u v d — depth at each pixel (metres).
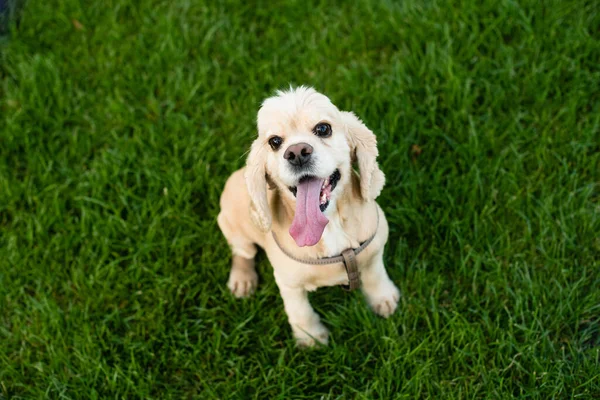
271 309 1.35
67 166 1.53
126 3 1.72
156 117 1.58
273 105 1.09
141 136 1.54
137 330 1.35
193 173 1.49
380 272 1.29
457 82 1.50
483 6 1.60
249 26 1.69
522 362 1.24
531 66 1.53
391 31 1.62
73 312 1.36
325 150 1.07
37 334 1.35
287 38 1.66
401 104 1.50
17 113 1.57
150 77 1.62
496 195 1.41
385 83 1.55
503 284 1.32
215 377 1.30
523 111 1.50
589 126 1.44
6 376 1.32
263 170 1.12
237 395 1.26
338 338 1.32
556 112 1.49
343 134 1.10
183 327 1.35
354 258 1.17
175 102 1.60
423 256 1.37
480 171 1.42
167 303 1.38
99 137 1.57
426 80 1.54
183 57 1.63
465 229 1.37
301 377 1.26
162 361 1.31
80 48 1.68
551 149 1.44
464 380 1.24
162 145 1.53
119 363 1.31
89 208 1.47
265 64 1.60
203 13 1.68
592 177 1.40
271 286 1.38
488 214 1.38
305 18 1.67
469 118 1.46
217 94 1.60
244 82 1.60
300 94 1.09
